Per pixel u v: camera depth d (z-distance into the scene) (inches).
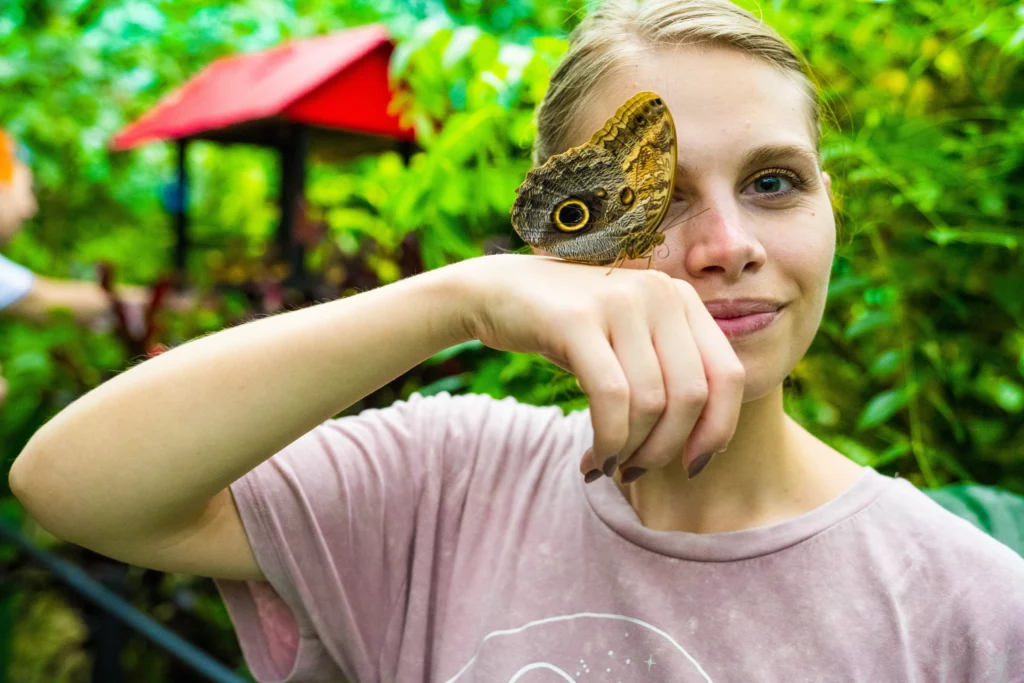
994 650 17.4
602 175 16.9
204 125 52.7
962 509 25.6
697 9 19.1
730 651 18.3
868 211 32.5
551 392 32.5
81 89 76.9
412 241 44.4
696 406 15.0
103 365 60.9
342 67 46.2
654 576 19.3
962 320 32.4
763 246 18.5
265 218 84.4
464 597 20.8
